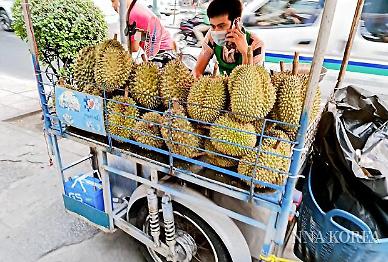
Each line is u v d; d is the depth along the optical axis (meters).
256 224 1.30
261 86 1.19
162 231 1.76
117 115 1.42
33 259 1.89
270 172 1.17
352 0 2.78
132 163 1.57
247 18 3.29
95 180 1.82
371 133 1.70
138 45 2.35
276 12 3.17
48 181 2.59
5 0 8.19
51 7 3.02
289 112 1.23
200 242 1.78
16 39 7.79
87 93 1.50
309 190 1.47
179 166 1.38
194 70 2.26
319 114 1.68
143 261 1.91
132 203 1.72
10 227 2.12
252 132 1.17
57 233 2.08
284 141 1.11
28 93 4.55
